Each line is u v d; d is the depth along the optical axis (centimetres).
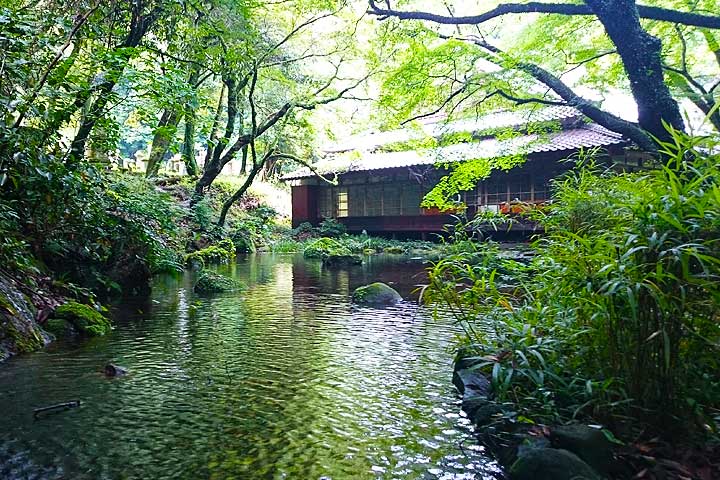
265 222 2034
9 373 369
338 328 535
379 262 1335
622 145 1233
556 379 271
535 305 325
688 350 229
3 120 452
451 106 919
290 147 2169
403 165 1828
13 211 492
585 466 211
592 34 877
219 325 547
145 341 471
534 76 762
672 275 205
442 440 267
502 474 233
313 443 262
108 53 578
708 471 212
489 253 394
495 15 729
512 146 994
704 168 236
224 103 1942
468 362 357
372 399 325
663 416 233
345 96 1462
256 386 349
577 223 364
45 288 541
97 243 652
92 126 631
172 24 830
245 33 1032
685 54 920
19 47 461
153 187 1045
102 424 283
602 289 223
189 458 245
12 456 244
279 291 816
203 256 1318
